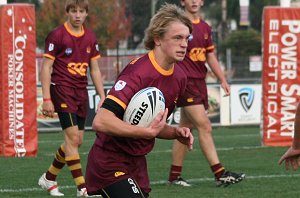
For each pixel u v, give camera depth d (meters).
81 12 18.55
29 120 28.00
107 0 53.00
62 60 18.61
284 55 30.98
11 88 27.67
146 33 11.34
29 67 27.70
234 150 30.42
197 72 20.22
